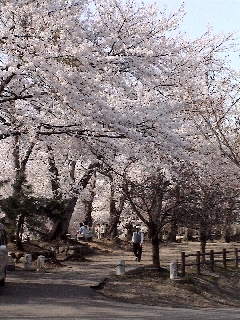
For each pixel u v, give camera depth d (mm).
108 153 14766
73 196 24438
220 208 18781
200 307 13625
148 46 14945
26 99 13172
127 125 12992
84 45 12781
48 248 22828
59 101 12523
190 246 32844
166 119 13477
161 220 16781
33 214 20359
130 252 27094
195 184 17578
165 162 15578
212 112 18594
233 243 36656
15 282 14641
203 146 18047
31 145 16375
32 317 9445
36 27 13297
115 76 13625
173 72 16484
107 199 38781
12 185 20719
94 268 18891
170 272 16172
